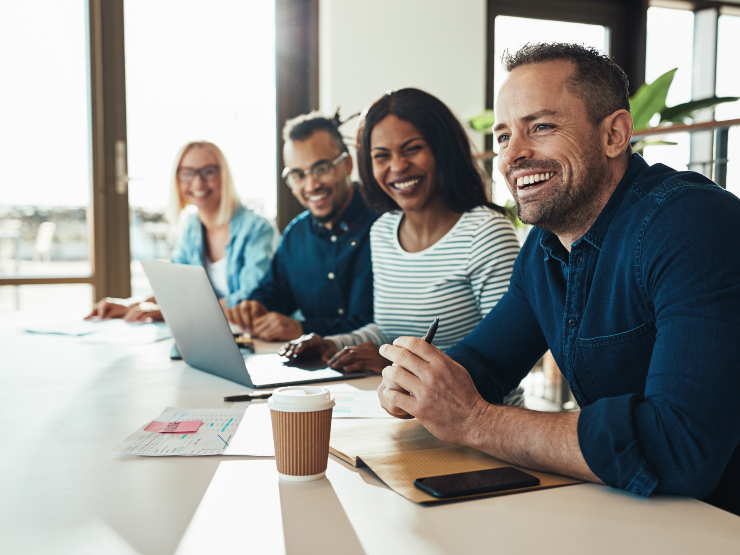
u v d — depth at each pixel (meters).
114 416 0.98
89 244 3.31
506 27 3.95
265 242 2.64
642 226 0.83
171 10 3.32
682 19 4.23
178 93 3.36
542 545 0.55
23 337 1.89
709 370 0.68
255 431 0.88
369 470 0.74
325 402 0.70
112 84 3.26
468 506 0.63
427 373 0.80
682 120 3.59
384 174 1.63
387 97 1.66
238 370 1.20
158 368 1.40
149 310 2.27
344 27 3.46
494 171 3.25
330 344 1.52
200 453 0.79
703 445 0.66
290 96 3.51
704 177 0.87
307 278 2.14
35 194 3.20
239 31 3.41
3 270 3.16
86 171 3.28
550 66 0.92
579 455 0.69
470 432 0.77
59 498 0.65
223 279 2.78
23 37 3.12
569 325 0.96
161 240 3.42
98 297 3.32
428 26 3.63
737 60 4.25
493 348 1.13
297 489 0.68
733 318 0.70
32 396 1.12
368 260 2.04
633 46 4.15
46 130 3.19
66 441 0.85
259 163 3.49
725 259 0.73
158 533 0.57
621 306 0.88
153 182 3.38
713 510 0.63
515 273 1.15
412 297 1.64
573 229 0.96
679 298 0.74
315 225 2.14
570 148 0.91
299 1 3.45
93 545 0.54
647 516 0.61
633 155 0.96
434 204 1.64
